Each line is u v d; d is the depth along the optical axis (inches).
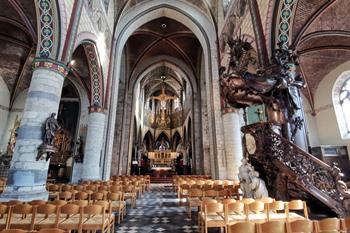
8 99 586.2
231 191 251.6
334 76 519.2
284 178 227.3
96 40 408.2
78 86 631.2
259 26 301.1
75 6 305.4
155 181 810.2
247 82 237.1
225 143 457.4
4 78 566.3
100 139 440.8
